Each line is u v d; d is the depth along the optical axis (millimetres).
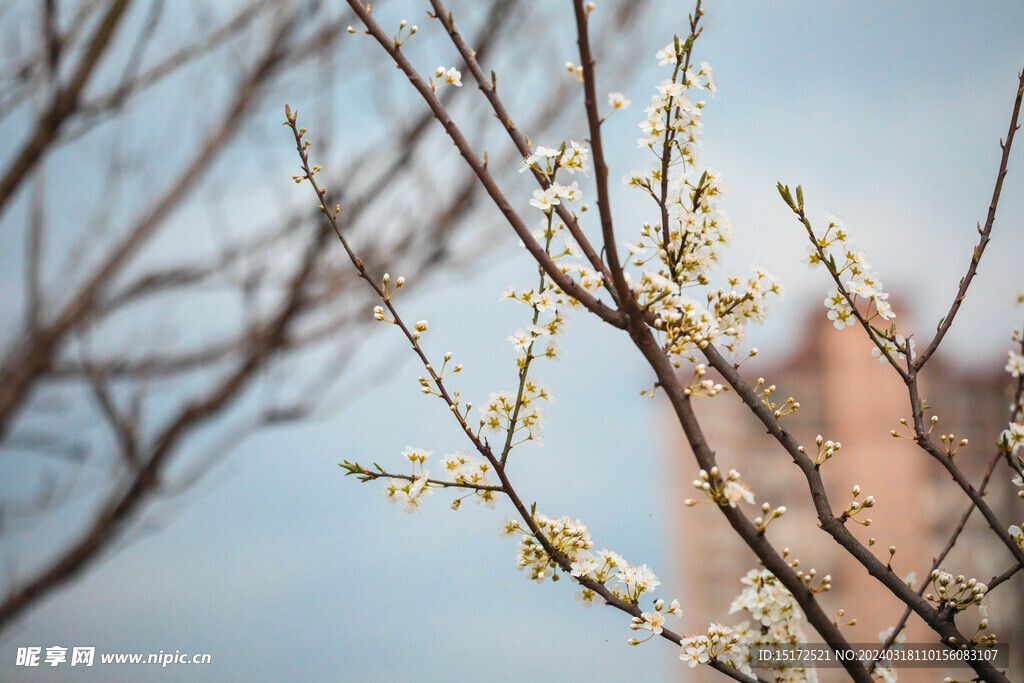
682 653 1544
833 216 1633
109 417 4293
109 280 4406
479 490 1622
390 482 1598
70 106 3746
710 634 1545
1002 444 1699
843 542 1552
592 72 1290
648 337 1396
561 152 1575
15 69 3738
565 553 1612
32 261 4223
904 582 1684
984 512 1646
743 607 1605
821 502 1576
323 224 4480
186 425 4605
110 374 4492
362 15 1521
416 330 1587
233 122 4410
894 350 1735
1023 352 1869
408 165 4430
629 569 1587
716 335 1482
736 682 1528
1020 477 1717
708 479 1269
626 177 1619
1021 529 1667
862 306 1780
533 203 1547
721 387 1353
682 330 1438
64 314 4289
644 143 1568
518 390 1581
